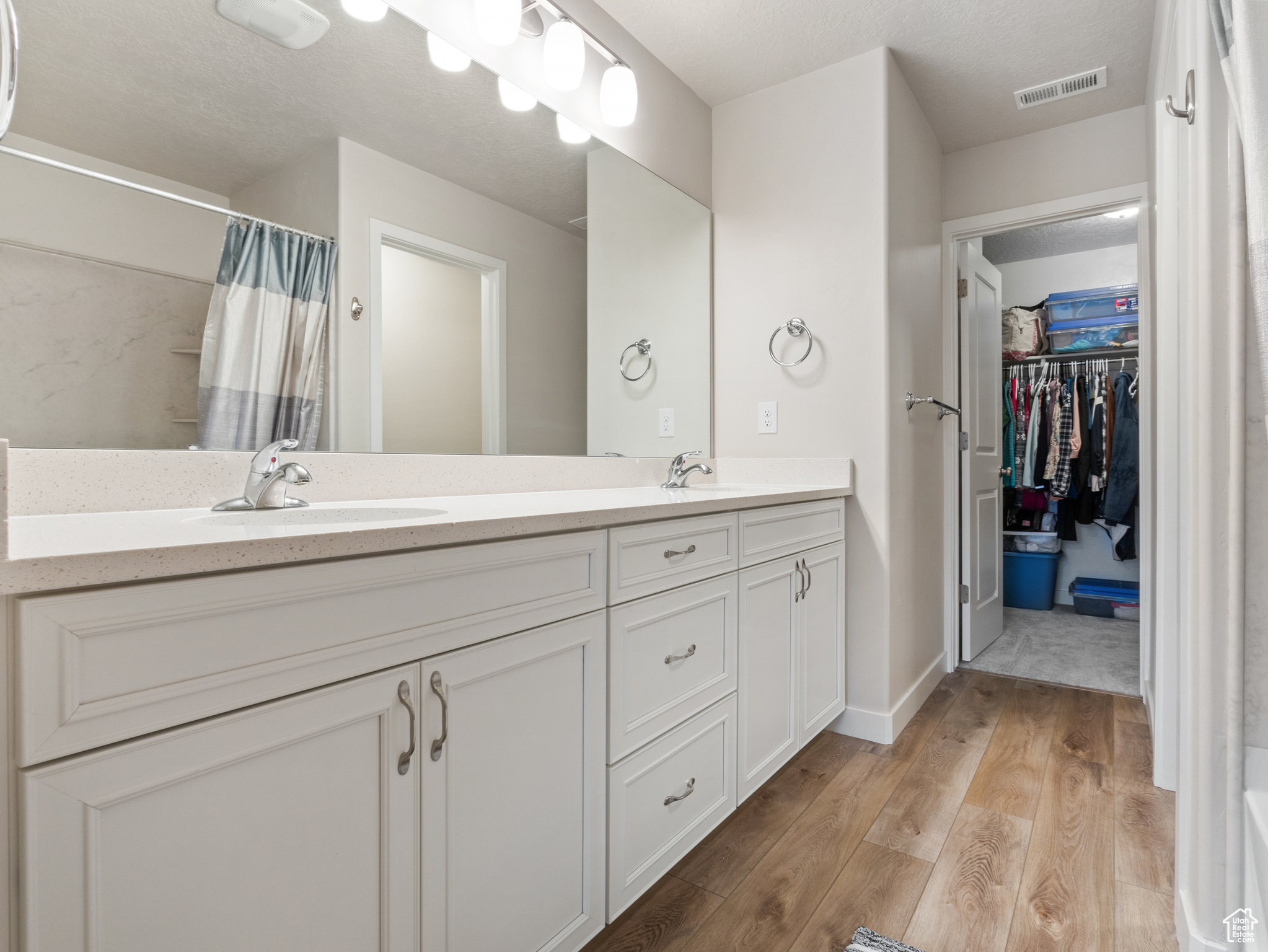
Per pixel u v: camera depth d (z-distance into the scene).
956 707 2.48
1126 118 2.55
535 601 1.04
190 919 0.66
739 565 1.58
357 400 1.37
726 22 2.02
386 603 0.83
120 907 0.61
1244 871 1.05
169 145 1.09
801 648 1.88
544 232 1.82
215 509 1.09
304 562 0.74
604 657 1.18
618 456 2.06
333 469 1.31
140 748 0.62
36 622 0.56
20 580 0.54
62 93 0.98
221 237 1.15
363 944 0.81
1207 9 1.06
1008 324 4.00
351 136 1.35
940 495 2.83
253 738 0.70
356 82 1.36
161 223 1.08
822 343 2.25
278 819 0.73
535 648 1.04
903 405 2.30
